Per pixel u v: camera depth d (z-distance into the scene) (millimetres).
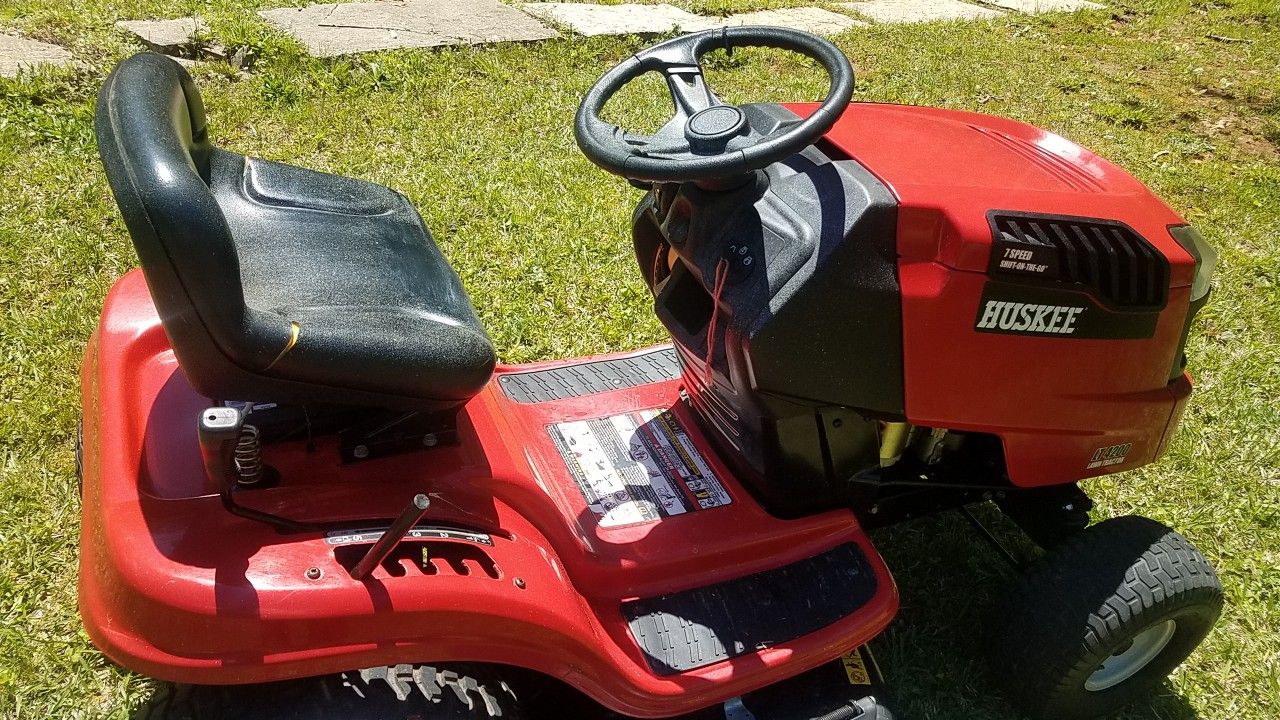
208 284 1481
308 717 1607
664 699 1955
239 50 5660
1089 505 2465
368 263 2041
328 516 1719
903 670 2619
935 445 2363
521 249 4152
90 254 3777
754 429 2223
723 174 1905
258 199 2119
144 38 5688
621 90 5836
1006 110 6398
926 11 8602
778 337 1986
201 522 1643
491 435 2078
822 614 2164
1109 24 8688
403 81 5586
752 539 2225
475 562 1771
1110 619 2199
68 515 2752
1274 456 3498
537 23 6906
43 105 4836
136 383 1957
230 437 1500
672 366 2879
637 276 4078
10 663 2355
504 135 5125
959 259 1959
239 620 1526
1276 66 7711
